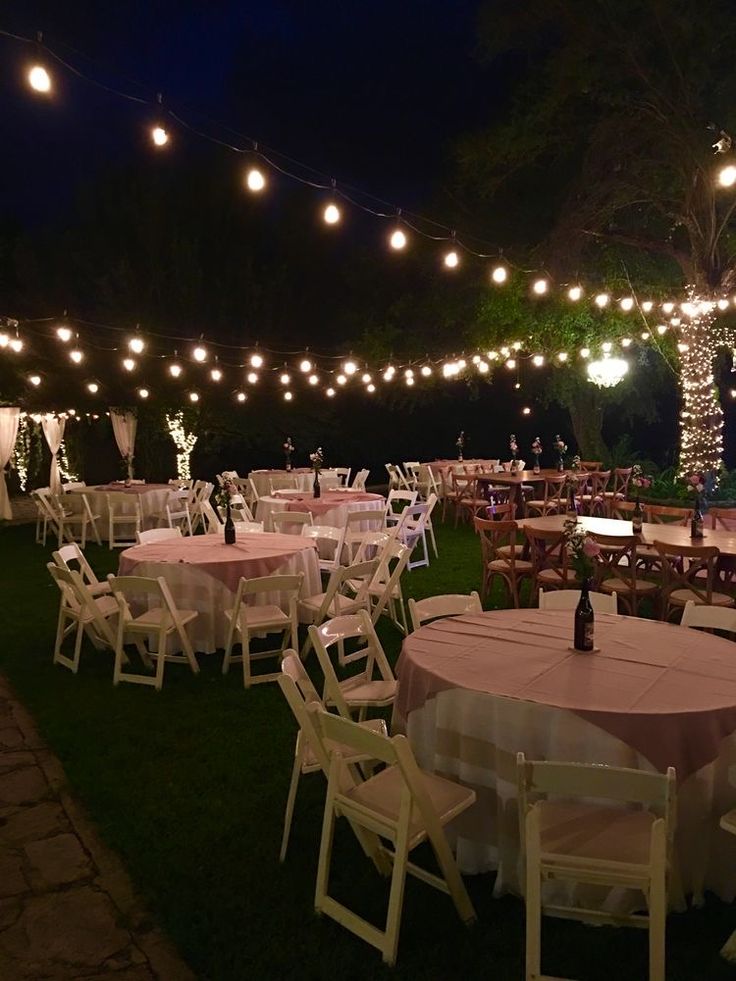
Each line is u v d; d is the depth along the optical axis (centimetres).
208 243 1756
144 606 546
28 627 641
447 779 288
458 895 258
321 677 506
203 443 1770
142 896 279
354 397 1952
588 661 311
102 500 1037
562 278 1169
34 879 290
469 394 1934
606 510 1115
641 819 253
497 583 773
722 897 271
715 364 1413
